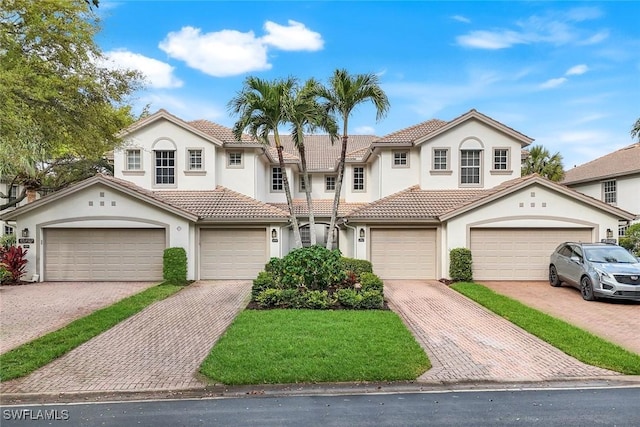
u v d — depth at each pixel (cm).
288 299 1185
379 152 2106
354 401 609
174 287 1541
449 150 1981
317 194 2634
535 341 897
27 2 1214
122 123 1586
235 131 1571
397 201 1856
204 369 705
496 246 1708
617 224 1670
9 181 2233
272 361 736
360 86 1576
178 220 1714
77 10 1301
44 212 1691
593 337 906
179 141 2019
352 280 1322
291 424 534
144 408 584
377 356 765
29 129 1223
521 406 591
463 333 960
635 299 1230
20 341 893
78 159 2355
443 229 1736
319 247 1321
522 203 1686
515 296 1387
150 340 891
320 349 796
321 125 1609
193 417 555
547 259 1700
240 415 561
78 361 764
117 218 1695
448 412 571
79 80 1318
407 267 1769
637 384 677
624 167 2469
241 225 1780
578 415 561
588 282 1304
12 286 1592
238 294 1428
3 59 1219
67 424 534
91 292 1474
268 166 2459
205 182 2020
